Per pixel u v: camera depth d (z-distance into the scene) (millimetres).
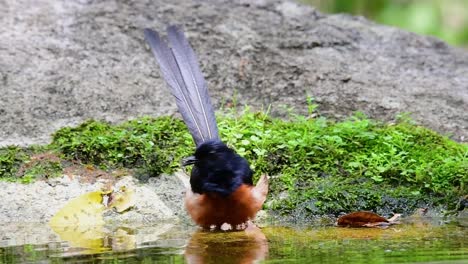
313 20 16188
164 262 7406
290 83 13648
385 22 22359
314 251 7836
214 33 14906
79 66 13586
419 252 7672
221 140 10148
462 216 10047
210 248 8125
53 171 10578
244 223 9312
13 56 13586
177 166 10664
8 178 10445
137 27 14883
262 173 10570
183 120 11227
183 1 16125
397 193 10312
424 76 14398
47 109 12328
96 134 11359
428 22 22344
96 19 15031
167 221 9883
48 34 14422
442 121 12656
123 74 13516
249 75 13812
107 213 10000
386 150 11156
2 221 9812
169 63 10789
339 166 10828
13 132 11625
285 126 11727
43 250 8164
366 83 13781
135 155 10859
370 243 8258
